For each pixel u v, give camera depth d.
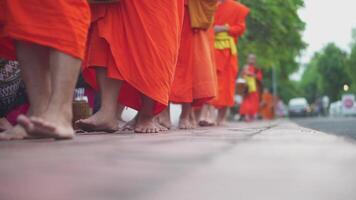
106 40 4.11
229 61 9.02
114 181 1.00
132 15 4.15
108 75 4.12
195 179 1.04
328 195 0.92
